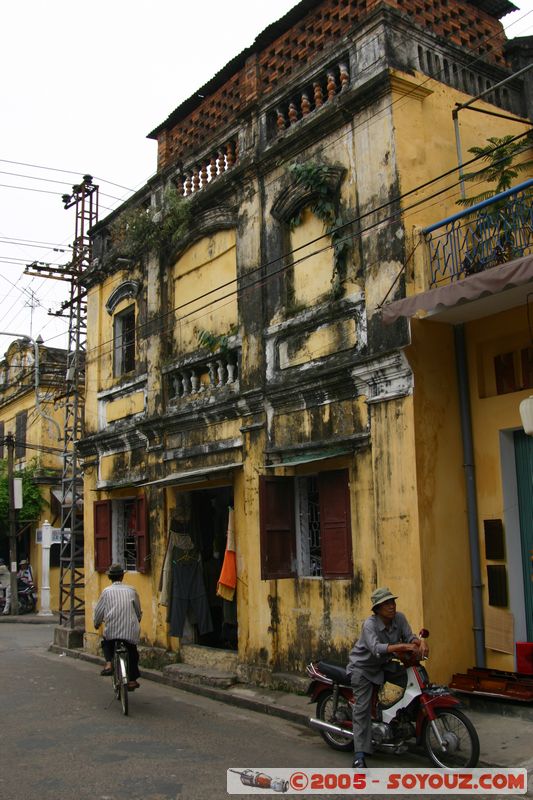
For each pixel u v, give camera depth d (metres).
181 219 12.84
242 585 10.91
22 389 27.69
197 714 9.24
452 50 10.02
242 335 11.31
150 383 13.63
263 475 9.86
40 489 26.14
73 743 7.70
